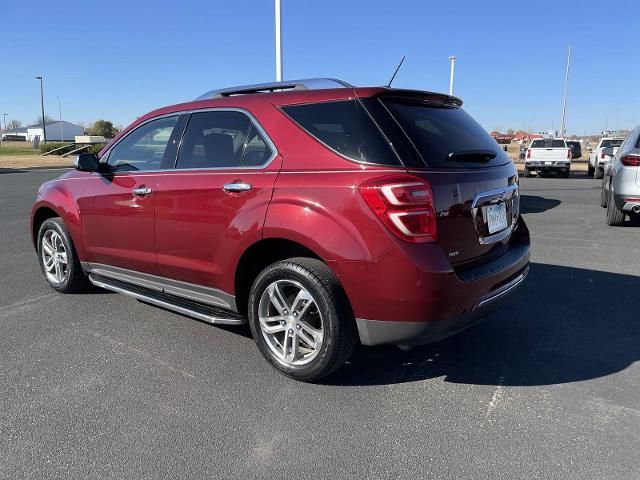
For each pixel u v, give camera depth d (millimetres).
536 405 3254
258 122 3686
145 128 4539
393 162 3115
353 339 3350
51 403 3266
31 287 5730
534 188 18047
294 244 3535
